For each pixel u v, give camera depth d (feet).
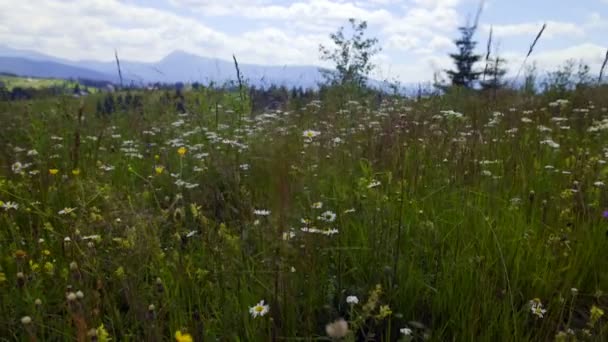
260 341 6.54
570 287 8.05
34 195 11.74
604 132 18.24
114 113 24.04
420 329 7.25
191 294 7.70
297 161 11.50
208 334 6.65
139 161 17.01
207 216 11.13
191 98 21.76
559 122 20.39
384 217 9.68
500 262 8.36
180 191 12.16
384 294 7.68
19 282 6.89
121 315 7.43
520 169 12.86
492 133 18.01
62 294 7.66
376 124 20.33
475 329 6.87
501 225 9.34
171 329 6.67
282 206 7.07
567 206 10.49
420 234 9.29
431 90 28.73
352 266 8.80
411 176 11.90
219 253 8.05
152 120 23.66
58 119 19.65
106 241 8.65
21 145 18.37
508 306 7.09
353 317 7.32
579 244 8.79
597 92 28.50
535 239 8.98
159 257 7.98
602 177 12.01
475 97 28.09
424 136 16.70
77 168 13.57
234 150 15.34
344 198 10.84
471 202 10.37
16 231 9.89
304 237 8.41
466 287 7.61
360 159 14.30
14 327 7.07
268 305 6.82
